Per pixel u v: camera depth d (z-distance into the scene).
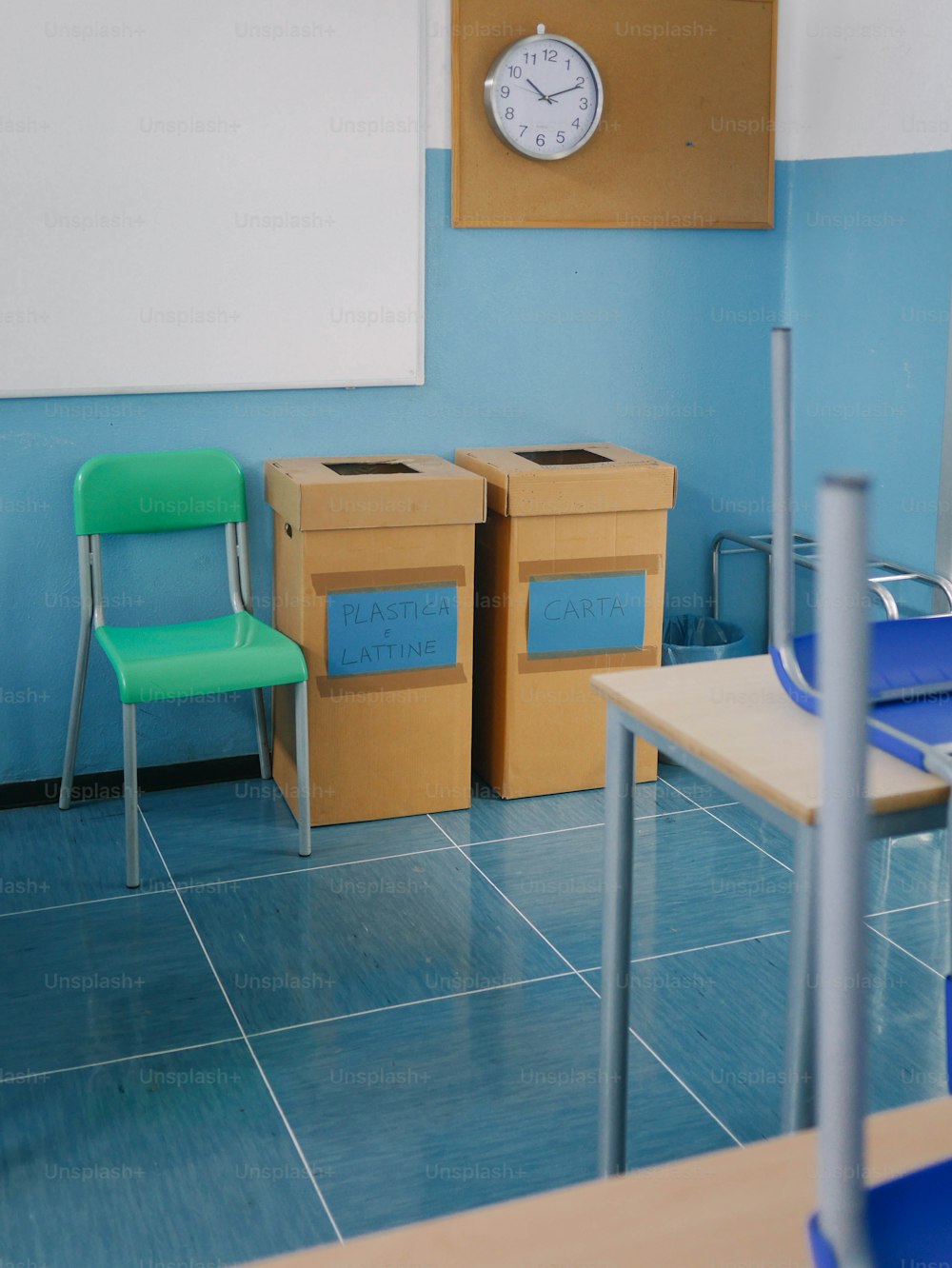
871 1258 0.58
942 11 3.31
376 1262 0.76
